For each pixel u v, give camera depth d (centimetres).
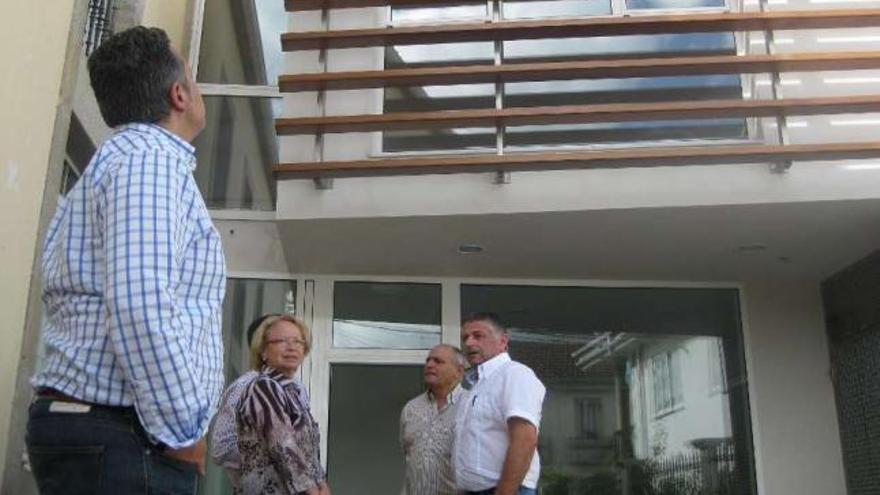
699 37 532
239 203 580
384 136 518
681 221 501
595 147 509
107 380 164
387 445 572
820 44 504
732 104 466
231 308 574
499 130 487
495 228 511
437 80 490
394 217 491
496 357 389
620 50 534
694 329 615
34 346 289
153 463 166
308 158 496
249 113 592
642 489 584
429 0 523
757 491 580
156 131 185
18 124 274
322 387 575
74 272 171
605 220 498
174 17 572
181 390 160
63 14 313
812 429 591
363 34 498
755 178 476
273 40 610
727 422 598
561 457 587
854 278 578
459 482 363
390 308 597
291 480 263
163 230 166
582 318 611
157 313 159
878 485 545
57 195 307
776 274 602
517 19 545
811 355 605
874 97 461
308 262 572
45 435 163
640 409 596
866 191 471
